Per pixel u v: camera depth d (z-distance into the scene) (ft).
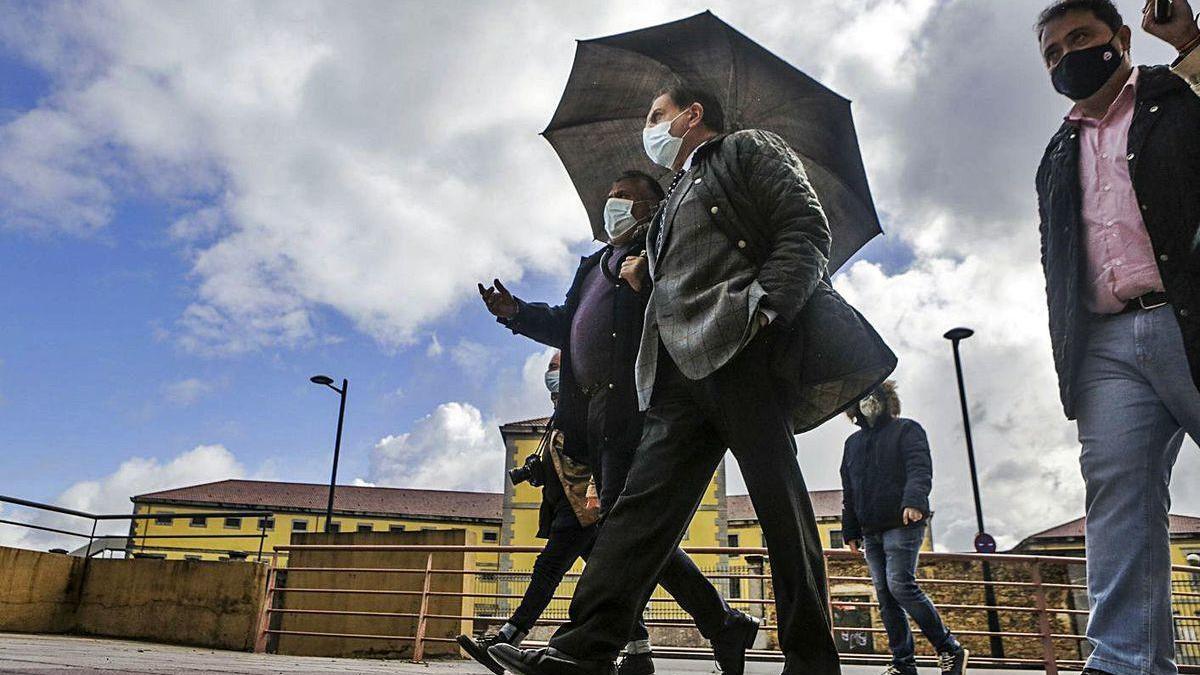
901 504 13.97
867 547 14.73
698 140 7.72
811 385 6.35
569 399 10.36
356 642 24.35
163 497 164.25
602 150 12.09
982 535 51.39
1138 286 6.02
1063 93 6.60
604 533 5.90
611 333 9.42
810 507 5.73
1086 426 6.37
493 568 119.34
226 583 23.02
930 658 16.90
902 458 14.20
